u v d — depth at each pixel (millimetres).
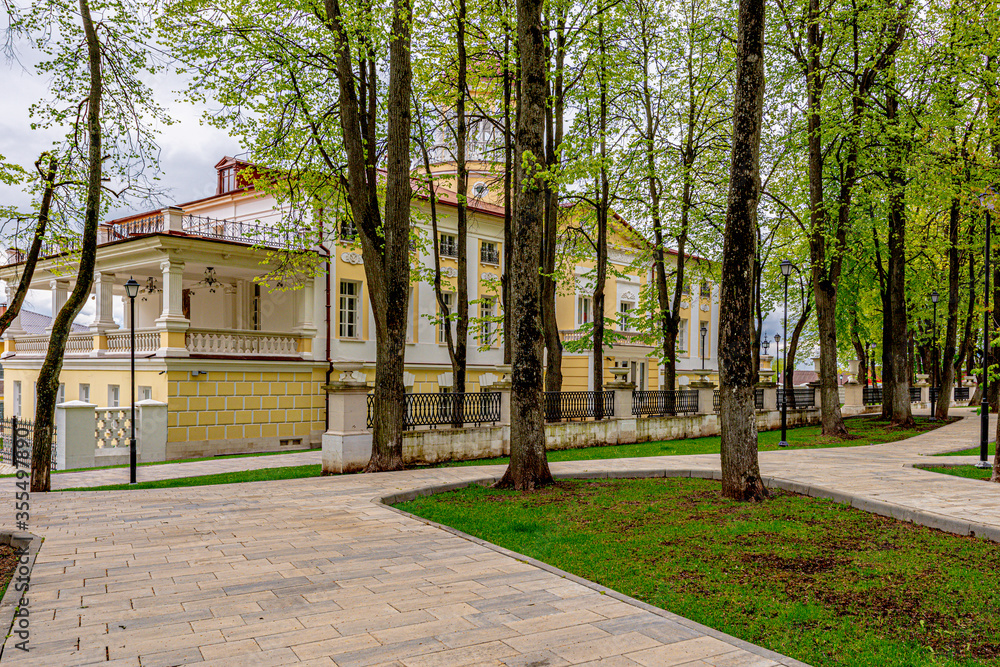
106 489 11648
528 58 10516
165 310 20125
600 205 21078
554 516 8383
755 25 8922
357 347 24875
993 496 8820
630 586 5520
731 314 9117
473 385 28906
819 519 7828
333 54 13648
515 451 10711
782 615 4824
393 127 13000
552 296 19234
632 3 18203
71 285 26031
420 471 12859
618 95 20078
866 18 17969
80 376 23938
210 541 6988
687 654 4012
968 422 23719
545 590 5293
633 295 36438
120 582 5461
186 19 13352
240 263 21875
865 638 4449
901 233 22766
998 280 23641
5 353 29000
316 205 16891
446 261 28125
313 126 14961
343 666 3797
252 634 4293
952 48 18016
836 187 20969
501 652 4020
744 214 9016
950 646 4340
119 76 11930
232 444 21047
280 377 22375
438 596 5113
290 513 8602
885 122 17578
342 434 13086
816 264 19703
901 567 5922
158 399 19875
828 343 19797
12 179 11125
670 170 22188
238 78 14250
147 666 3779
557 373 19172
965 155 19156
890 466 12500
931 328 32938
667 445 18953
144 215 25859
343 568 5926
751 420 9117
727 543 6836
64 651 3988
